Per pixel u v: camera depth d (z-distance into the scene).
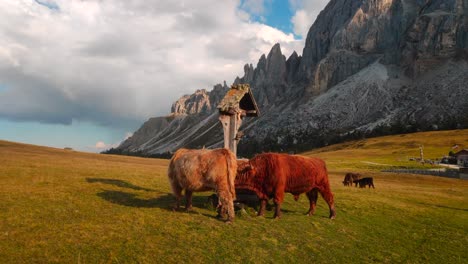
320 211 17.16
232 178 12.70
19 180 17.59
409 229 16.42
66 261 8.30
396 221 17.56
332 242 12.51
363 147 171.38
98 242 9.51
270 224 13.27
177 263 8.91
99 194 15.82
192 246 10.07
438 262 12.44
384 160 113.12
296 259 10.48
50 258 8.34
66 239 9.47
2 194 13.91
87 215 12.00
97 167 28.41
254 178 14.26
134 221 11.66
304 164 14.78
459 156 102.00
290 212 16.05
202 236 10.88
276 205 14.22
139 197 16.17
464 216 21.80
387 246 13.34
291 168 14.49
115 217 11.91
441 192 35.31
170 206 14.50
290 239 11.94
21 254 8.35
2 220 10.56
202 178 12.79
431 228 17.17
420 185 48.12
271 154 14.58
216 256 9.67
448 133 168.75
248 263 9.57
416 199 26.72
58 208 12.52
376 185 40.84
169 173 13.94
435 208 23.20
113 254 8.91
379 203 21.34
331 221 15.29
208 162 12.66
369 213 18.27
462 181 57.25
